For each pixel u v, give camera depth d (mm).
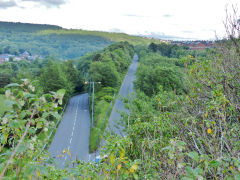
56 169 2244
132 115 7832
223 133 2703
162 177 2559
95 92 46688
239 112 3385
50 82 45094
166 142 3570
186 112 3926
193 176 1700
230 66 4531
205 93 4566
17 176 1547
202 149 2809
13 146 1808
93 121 30797
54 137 25250
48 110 1722
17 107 1650
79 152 20266
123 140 2971
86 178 2480
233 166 2008
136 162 2545
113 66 57125
